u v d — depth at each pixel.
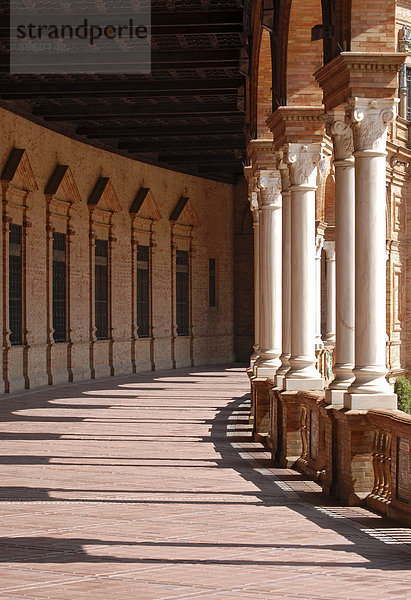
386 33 11.20
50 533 9.45
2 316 27.03
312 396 13.30
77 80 26.38
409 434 9.67
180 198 40.56
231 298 44.31
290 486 12.52
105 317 34.66
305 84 14.91
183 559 8.27
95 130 32.38
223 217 43.69
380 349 11.28
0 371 27.06
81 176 32.44
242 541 9.02
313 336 14.70
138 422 20.53
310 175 14.69
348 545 8.82
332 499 11.52
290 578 7.55
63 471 13.78
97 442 17.17
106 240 34.56
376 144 11.20
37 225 29.11
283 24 15.02
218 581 7.46
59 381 30.80
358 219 11.24
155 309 38.66
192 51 23.28
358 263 11.26
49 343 30.02
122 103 29.50
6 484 12.62
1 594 7.11
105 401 25.44
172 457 15.36
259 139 18.91
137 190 37.00
